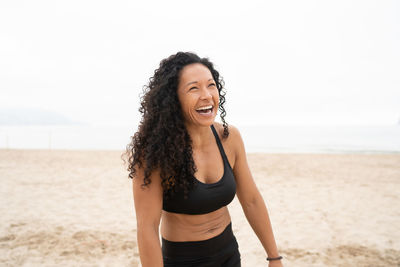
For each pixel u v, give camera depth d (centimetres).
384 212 595
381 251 401
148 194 115
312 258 379
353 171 1172
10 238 433
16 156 1688
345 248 412
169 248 130
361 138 5172
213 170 130
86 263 361
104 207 621
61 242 423
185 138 118
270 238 148
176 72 115
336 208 626
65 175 1026
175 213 127
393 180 971
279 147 3253
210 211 128
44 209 598
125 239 439
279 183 913
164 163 112
